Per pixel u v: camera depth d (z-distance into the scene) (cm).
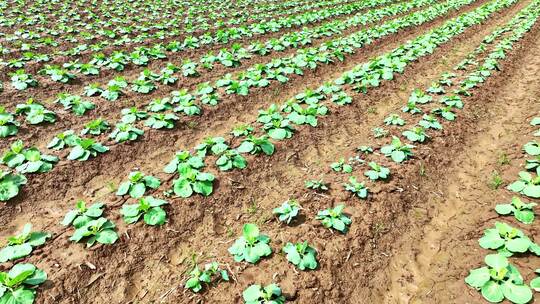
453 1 715
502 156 218
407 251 160
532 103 285
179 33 442
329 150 234
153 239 158
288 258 146
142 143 230
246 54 378
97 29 454
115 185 198
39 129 235
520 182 186
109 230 155
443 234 168
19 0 548
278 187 200
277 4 645
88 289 137
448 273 146
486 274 136
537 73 349
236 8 609
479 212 176
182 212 172
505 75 340
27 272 126
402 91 315
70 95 281
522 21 530
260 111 252
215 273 142
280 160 218
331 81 338
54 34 420
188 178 186
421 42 420
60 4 550
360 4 644
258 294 130
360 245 158
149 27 462
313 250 151
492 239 152
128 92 293
